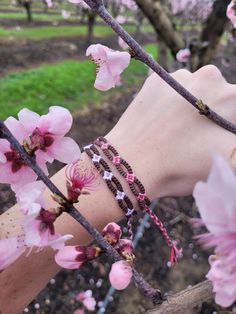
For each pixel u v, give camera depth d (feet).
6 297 0.49
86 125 3.07
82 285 1.82
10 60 4.23
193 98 0.47
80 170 0.43
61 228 0.47
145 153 0.51
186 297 0.39
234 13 0.68
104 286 1.83
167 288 1.91
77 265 0.39
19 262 0.48
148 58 0.45
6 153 0.42
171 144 0.51
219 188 0.22
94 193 0.48
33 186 0.39
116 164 0.49
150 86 0.56
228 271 0.28
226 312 0.99
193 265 2.02
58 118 0.42
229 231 0.25
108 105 3.42
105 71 0.47
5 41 4.90
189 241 2.12
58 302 1.74
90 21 5.28
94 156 0.49
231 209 0.22
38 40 5.18
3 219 0.47
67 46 5.07
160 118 0.53
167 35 1.35
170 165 0.51
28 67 4.14
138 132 0.53
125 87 3.84
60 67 3.90
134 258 0.39
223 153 0.49
